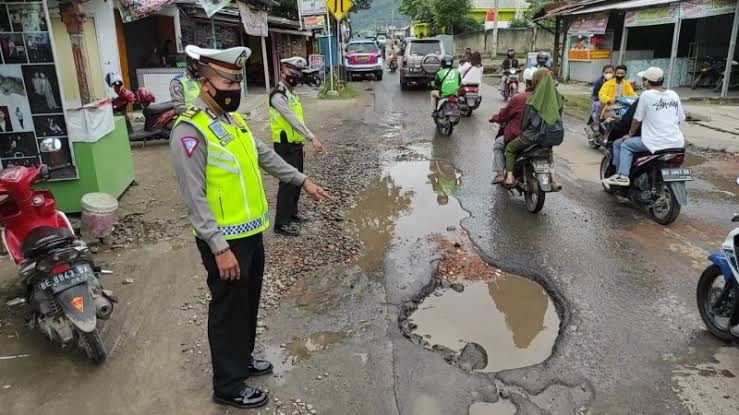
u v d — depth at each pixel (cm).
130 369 330
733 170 801
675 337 370
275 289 432
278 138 535
